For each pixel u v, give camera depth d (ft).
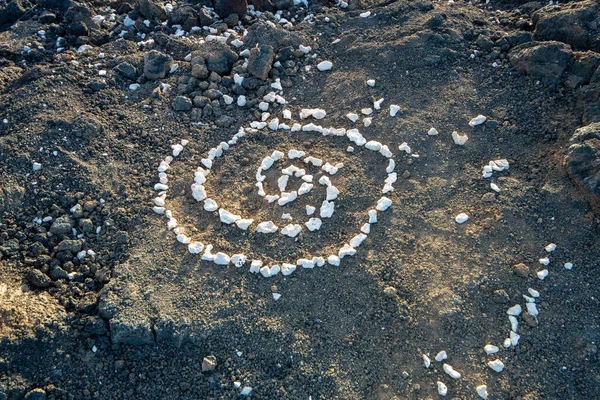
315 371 13.84
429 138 18.38
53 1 22.75
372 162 18.04
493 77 19.75
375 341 14.33
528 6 21.85
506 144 18.03
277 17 23.35
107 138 18.53
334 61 21.34
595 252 15.44
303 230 16.53
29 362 13.70
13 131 18.28
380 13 22.39
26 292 15.01
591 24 19.17
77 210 16.69
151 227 16.52
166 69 20.65
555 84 18.81
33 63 21.08
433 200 16.92
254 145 18.86
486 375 13.78
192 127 19.31
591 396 13.50
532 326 14.40
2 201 16.53
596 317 14.53
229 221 16.66
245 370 13.94
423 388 13.64
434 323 14.48
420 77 20.01
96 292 15.26
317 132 19.06
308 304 14.94
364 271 15.38
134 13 23.06
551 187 16.56
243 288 15.17
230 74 20.86
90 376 13.84
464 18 21.71
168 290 15.02
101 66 20.72
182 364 14.07
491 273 15.21
